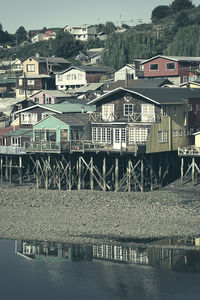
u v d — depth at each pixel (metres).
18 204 86.69
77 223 75.25
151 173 92.44
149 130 91.06
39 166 100.12
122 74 165.88
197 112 100.94
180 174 98.50
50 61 193.75
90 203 85.19
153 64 155.25
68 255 64.75
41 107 117.38
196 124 100.75
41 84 181.25
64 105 119.19
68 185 96.88
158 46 188.25
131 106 95.38
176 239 68.12
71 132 99.62
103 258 63.19
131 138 93.50
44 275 59.41
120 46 187.00
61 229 73.12
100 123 96.50
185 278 57.59
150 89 98.81
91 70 177.25
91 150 92.88
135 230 71.62
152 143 91.25
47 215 79.62
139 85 141.88
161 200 85.31
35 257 64.44
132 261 62.22
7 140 118.69
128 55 186.38
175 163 97.62
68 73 180.38
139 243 67.25
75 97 152.88
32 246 67.81
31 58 189.38
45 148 96.31
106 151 91.44
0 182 105.75
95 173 99.31
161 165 95.38
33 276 59.38
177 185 94.31
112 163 95.00
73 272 60.06
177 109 96.38
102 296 54.19
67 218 77.69
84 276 58.91
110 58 187.62
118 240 68.44
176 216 76.56
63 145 94.69
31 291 55.91
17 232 72.81
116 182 92.38
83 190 95.25
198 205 81.75
